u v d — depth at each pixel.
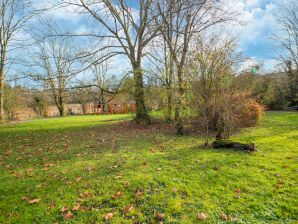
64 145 10.00
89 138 11.58
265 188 4.88
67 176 5.92
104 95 17.56
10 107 29.86
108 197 4.70
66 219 4.05
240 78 11.35
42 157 8.08
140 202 4.50
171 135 11.53
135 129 14.20
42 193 5.02
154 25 14.03
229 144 7.92
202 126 11.67
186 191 4.83
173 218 3.99
